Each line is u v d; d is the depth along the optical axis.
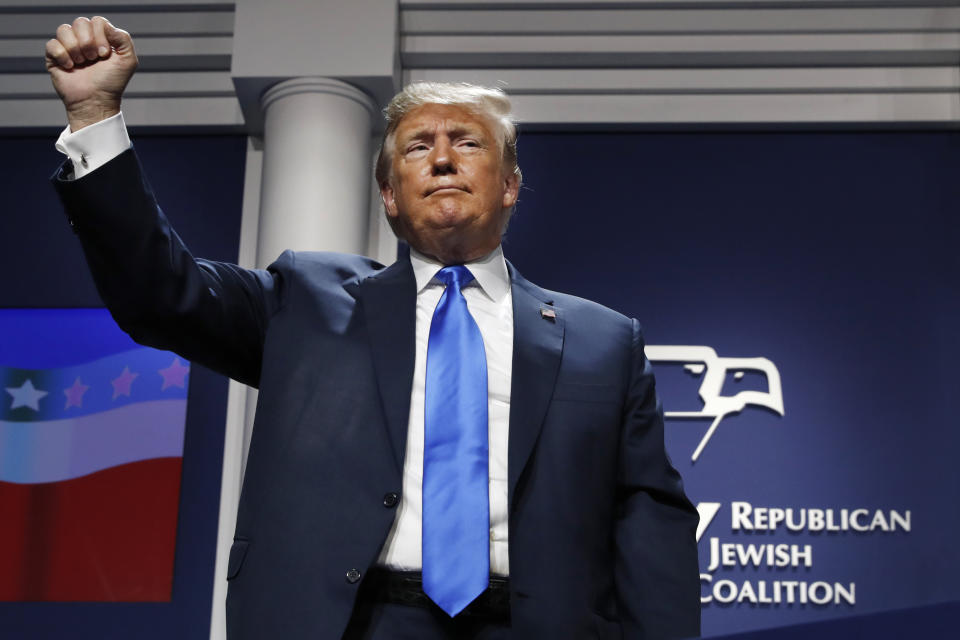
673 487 1.92
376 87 5.35
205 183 5.64
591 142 5.66
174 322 1.71
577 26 5.53
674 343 5.33
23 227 5.60
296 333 1.78
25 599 5.02
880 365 5.26
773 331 5.33
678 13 5.54
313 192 5.11
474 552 1.59
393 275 1.90
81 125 1.65
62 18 5.57
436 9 5.52
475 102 2.02
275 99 5.34
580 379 1.83
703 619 4.96
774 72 5.60
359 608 1.58
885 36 5.54
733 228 5.50
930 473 5.10
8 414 5.27
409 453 1.68
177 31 5.52
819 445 5.16
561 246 5.49
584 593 1.67
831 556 5.02
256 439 1.71
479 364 1.76
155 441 5.22
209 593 5.01
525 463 1.69
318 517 1.60
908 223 5.46
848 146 5.60
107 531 5.11
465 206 1.90
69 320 5.42
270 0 5.36
